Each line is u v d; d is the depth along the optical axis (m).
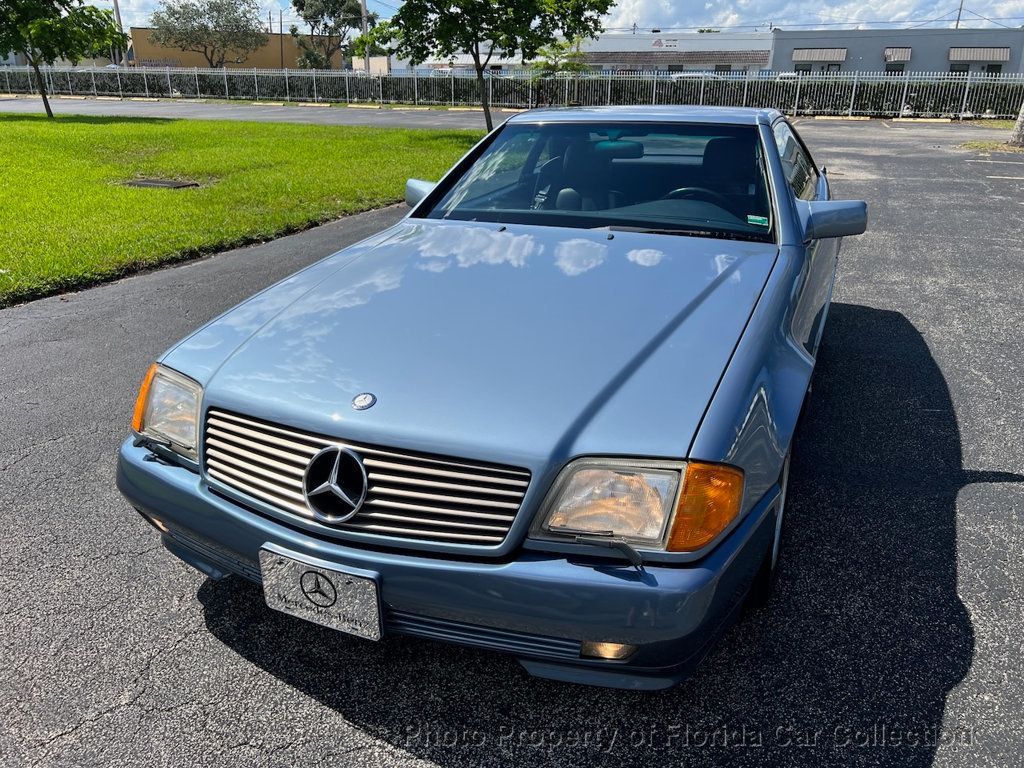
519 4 17.06
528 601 1.71
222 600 2.51
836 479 3.22
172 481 2.10
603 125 3.42
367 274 2.60
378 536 1.79
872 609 2.43
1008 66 48.41
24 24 23.12
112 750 1.94
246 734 1.99
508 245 2.79
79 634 2.35
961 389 4.13
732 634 2.32
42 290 5.88
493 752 1.94
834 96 30.11
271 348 2.15
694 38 53.41
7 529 2.89
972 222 8.50
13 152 14.41
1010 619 2.37
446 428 1.78
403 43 17.92
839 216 3.02
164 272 6.54
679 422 1.78
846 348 4.75
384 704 2.09
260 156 13.86
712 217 2.97
